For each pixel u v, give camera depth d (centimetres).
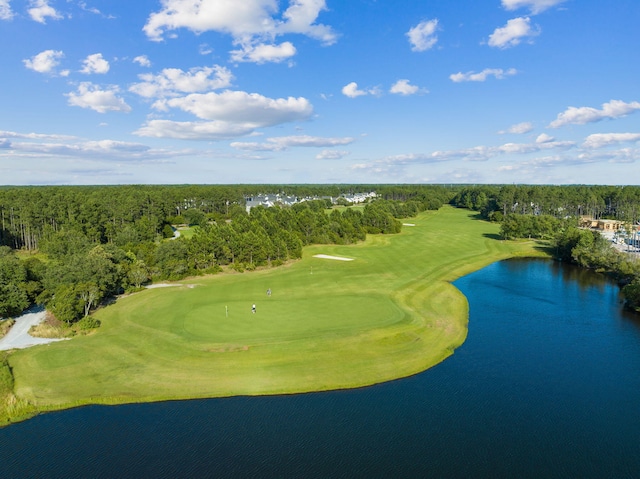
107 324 5778
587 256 9875
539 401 3969
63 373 4397
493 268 9900
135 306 6550
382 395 4062
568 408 3853
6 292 5956
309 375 4378
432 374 4484
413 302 6794
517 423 3622
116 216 13750
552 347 5188
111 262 7294
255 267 9550
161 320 5881
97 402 3938
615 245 13012
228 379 4300
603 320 6181
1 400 3841
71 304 5641
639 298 6544
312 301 6744
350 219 14162
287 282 8138
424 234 14888
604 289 7969
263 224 12375
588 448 3309
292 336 5253
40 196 13112
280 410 3803
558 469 3070
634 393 4125
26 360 4659
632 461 3162
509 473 3017
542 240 13612
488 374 4488
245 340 5138
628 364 4734
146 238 13150
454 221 19362
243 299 6900
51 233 11575
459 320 6094
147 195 15675
